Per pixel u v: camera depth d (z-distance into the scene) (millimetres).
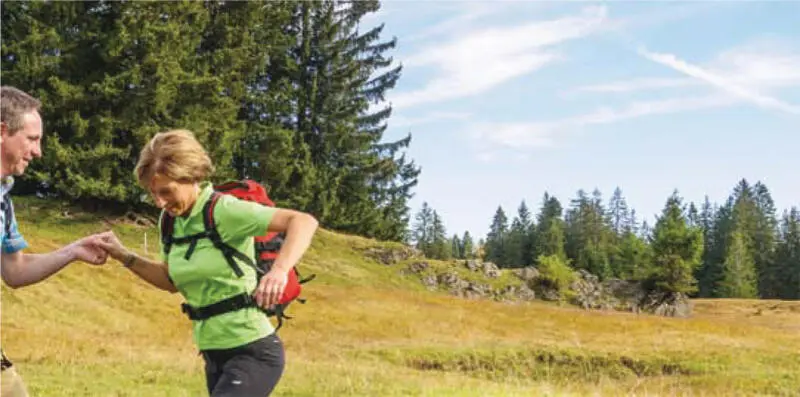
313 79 63594
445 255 132625
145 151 3799
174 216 3891
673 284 64812
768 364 22375
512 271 60781
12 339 16922
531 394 13281
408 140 69000
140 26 45250
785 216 139750
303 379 13320
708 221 158875
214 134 49312
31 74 44375
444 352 21938
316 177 61750
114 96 44719
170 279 4066
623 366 22156
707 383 19859
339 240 55562
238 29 54531
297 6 64625
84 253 4426
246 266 3818
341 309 30031
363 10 65688
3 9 47375
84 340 18266
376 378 14008
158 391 11281
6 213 4344
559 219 139125
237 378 3770
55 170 44562
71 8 45688
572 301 58812
